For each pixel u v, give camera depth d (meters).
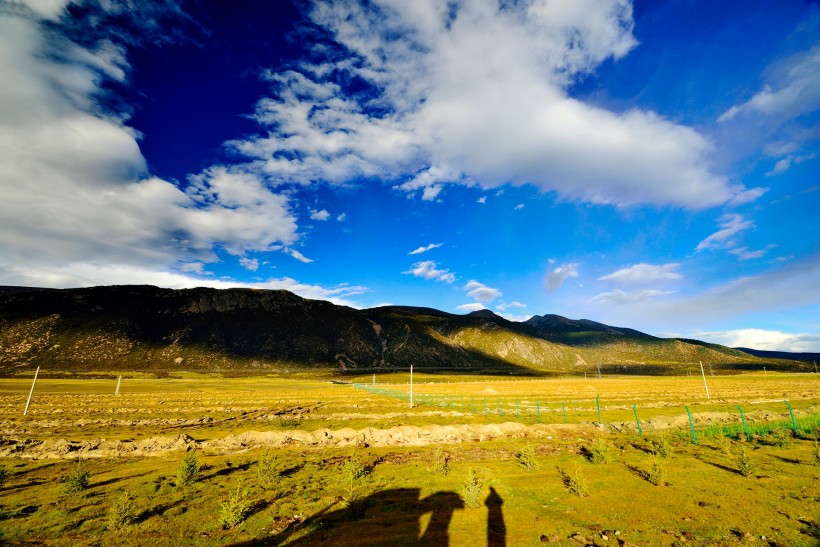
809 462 17.58
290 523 11.75
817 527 10.52
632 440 24.61
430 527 11.26
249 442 25.36
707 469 16.84
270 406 51.72
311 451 23.02
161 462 20.48
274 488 15.46
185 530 11.22
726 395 59.50
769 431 25.84
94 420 36.94
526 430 28.00
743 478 15.38
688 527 10.84
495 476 16.69
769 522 11.00
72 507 13.22
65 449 22.98
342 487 15.52
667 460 18.61
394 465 19.22
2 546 10.09
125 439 27.28
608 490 14.34
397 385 108.81
